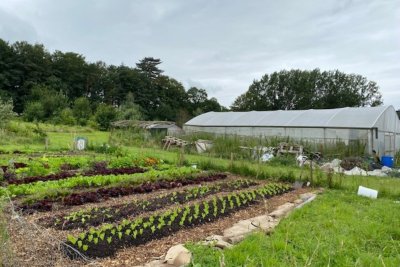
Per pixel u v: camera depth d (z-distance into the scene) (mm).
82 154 17219
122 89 71500
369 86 65500
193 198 8359
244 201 7996
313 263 4262
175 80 80375
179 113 62375
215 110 77188
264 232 5570
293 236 5324
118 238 5148
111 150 18047
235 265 4137
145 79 74812
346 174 13945
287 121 24625
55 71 65125
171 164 14859
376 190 9844
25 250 4477
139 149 20875
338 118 22125
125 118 49594
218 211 7102
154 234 5449
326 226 6039
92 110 51594
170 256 4277
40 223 5766
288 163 16594
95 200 7602
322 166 16469
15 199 7449
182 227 5922
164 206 7367
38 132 25031
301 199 8734
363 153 19578
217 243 4887
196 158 16516
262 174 12477
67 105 48750
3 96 51781
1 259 3865
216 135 25391
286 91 64938
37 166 11219
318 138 22078
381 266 4230
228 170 13500
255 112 29328
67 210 6789
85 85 70938
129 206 7156
